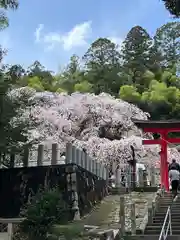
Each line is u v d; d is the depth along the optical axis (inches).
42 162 645.9
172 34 2856.8
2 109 505.0
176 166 712.4
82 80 2262.6
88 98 1163.9
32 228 384.5
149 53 2613.2
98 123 1128.2
